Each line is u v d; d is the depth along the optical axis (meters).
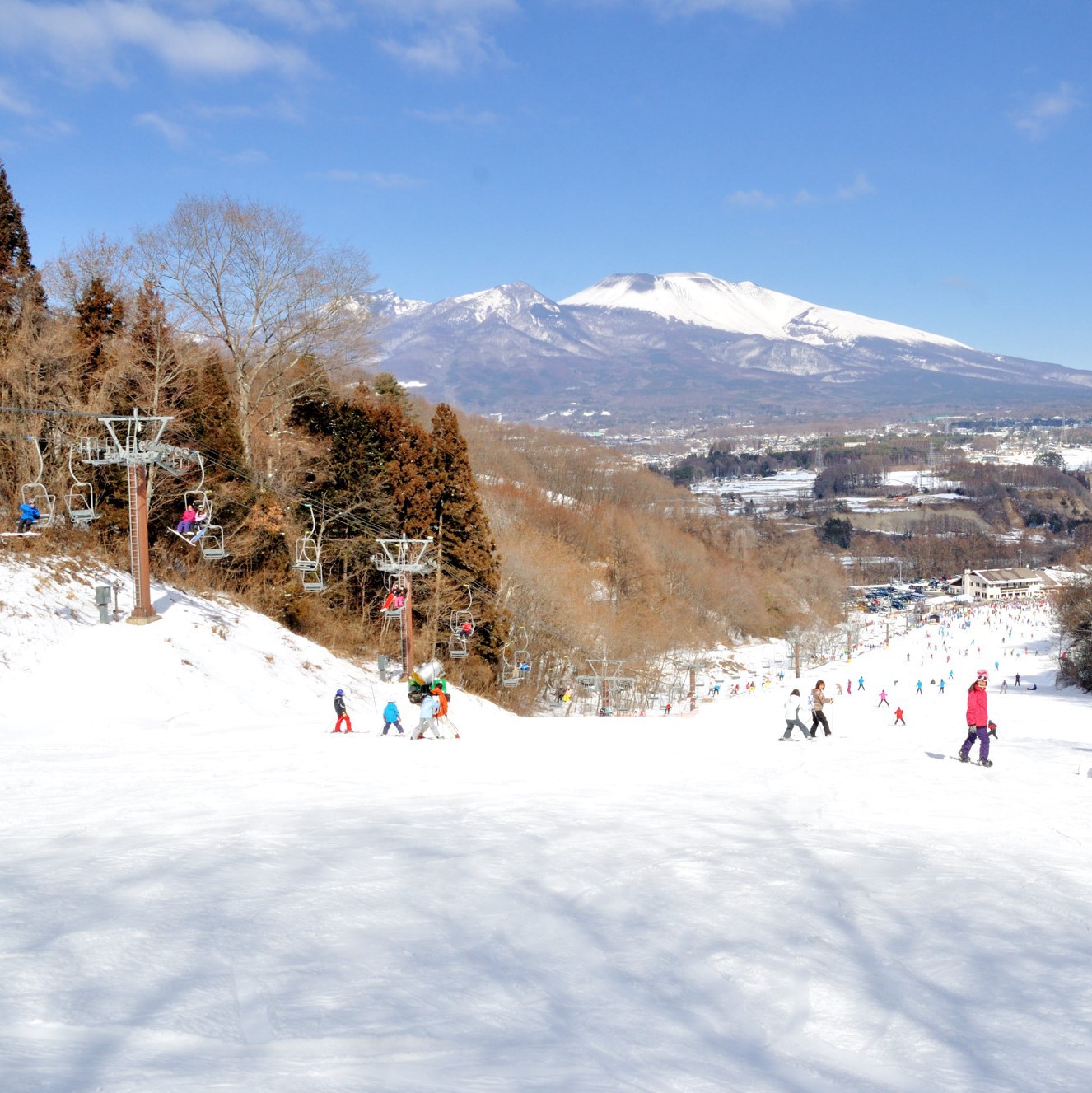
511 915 7.12
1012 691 89.62
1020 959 6.55
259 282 50.66
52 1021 4.54
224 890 7.43
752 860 9.50
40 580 35.09
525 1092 4.01
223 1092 3.76
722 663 115.81
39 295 47.22
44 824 11.23
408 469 55.28
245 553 46.38
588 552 114.00
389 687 43.25
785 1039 5.05
